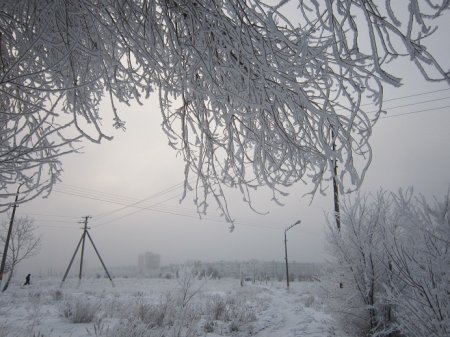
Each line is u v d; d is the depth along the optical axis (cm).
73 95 161
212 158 207
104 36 203
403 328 401
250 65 161
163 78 194
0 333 614
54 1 151
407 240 432
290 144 175
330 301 629
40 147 159
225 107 194
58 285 2627
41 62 197
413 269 394
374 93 156
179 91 198
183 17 166
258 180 203
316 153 172
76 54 202
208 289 2286
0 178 188
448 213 384
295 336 729
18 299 1350
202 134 203
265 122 169
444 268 354
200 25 157
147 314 770
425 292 363
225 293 1948
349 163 147
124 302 1189
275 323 937
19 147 156
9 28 178
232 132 211
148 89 195
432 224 385
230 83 170
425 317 362
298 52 140
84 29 183
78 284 2522
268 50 160
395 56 120
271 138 202
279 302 1533
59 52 191
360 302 579
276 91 153
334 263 621
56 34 169
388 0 114
